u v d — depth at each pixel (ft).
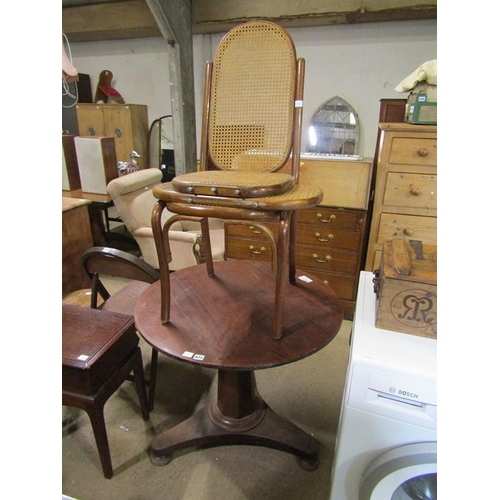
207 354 2.89
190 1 10.16
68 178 9.04
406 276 2.92
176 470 4.22
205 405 4.99
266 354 2.90
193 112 11.10
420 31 9.86
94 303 5.41
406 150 5.92
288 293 3.97
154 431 4.75
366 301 3.59
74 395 3.70
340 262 7.18
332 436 4.74
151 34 12.67
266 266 4.75
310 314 3.53
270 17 9.87
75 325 4.10
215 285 4.14
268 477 4.16
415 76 5.76
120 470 4.20
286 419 4.68
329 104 11.14
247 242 7.68
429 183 5.99
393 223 6.40
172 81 10.21
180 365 6.12
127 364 4.22
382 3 8.91
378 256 6.66
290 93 3.39
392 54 10.27
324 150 11.43
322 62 10.90
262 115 3.52
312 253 7.29
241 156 3.66
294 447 4.22
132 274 5.08
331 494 3.19
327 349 6.61
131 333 4.24
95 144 8.48
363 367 2.71
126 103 14.25
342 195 6.80
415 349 2.83
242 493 3.98
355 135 11.12
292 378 5.86
